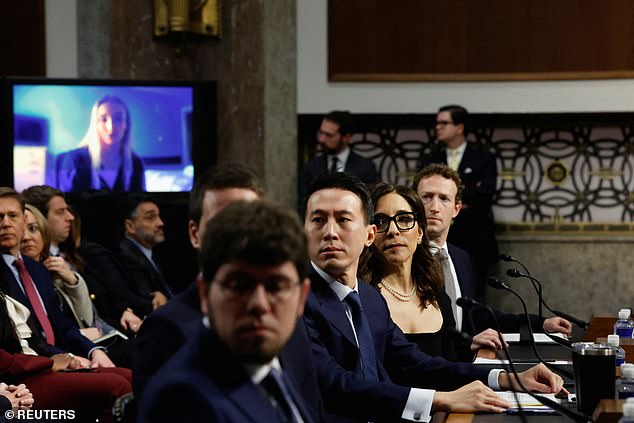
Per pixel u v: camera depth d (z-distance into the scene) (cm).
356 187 361
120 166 832
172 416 187
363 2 915
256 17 892
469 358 523
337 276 361
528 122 911
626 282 904
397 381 386
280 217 194
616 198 908
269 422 193
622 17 896
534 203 916
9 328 510
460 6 912
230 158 895
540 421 306
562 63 905
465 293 545
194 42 898
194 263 865
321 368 340
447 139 845
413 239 446
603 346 323
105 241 818
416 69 915
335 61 914
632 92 894
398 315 447
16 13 908
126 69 892
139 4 890
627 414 249
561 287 909
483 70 912
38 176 821
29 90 820
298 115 916
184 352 199
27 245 622
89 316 661
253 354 193
